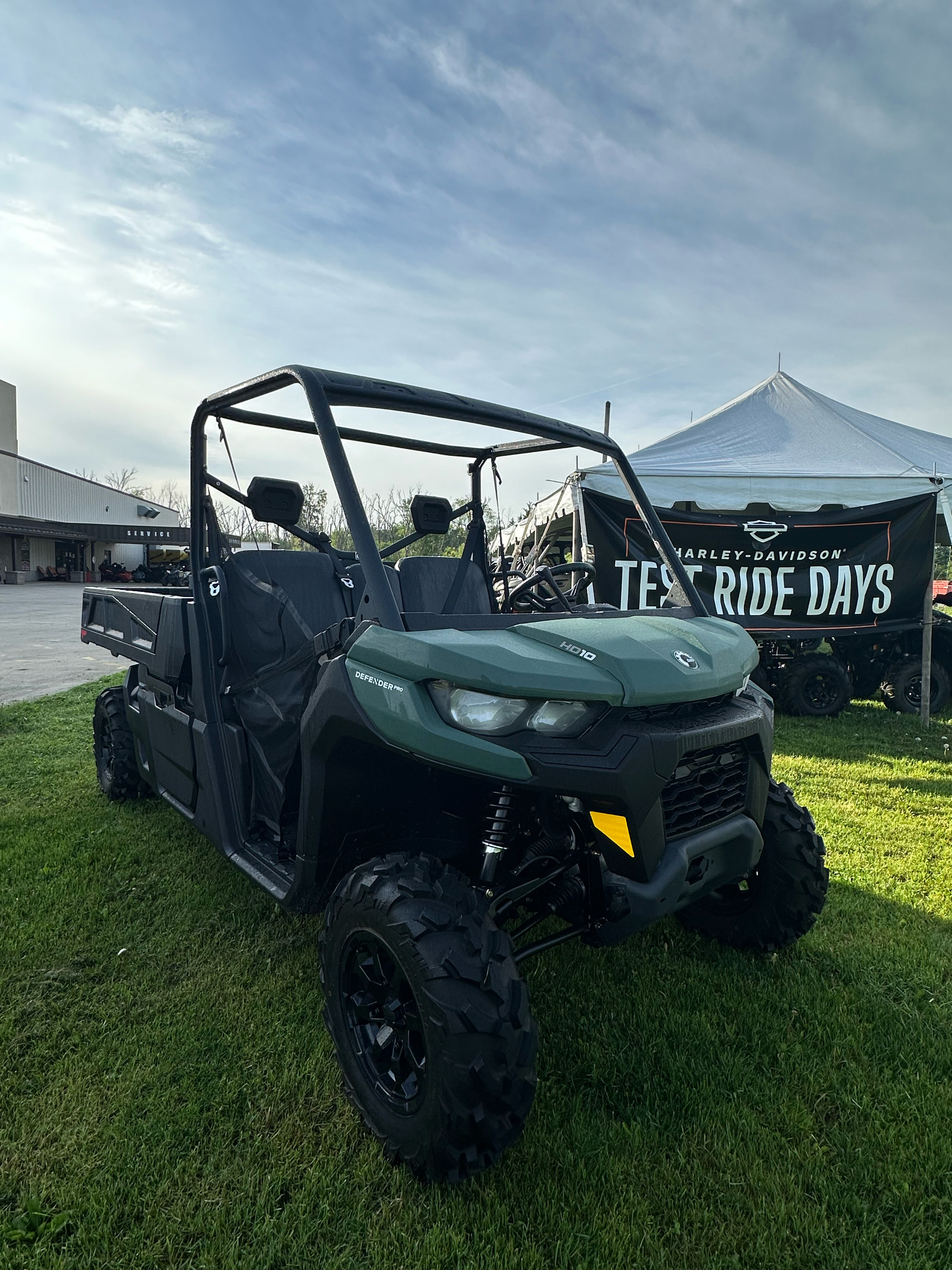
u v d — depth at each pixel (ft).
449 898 5.75
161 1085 6.71
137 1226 5.35
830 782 16.74
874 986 8.43
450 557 10.75
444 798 7.30
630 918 5.98
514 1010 5.35
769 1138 6.20
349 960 6.34
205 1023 7.59
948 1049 7.37
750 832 6.82
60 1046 7.25
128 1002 7.96
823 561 24.12
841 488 24.75
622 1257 5.14
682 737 5.94
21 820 13.20
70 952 8.92
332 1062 6.99
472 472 11.66
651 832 5.87
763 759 6.97
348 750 6.72
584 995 8.16
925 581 24.43
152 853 11.75
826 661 24.48
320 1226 5.35
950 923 10.03
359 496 6.91
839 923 9.99
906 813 14.67
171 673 10.03
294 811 8.27
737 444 28.66
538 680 5.77
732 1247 5.27
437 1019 5.26
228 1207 5.51
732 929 8.98
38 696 25.27
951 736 22.06
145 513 152.97
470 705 5.79
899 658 26.18
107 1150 5.98
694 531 23.63
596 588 22.17
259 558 9.12
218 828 8.91
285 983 8.28
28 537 120.47
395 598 6.59
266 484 8.91
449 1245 5.21
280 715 8.09
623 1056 7.17
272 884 7.72
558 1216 5.43
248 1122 6.30
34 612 59.57
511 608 10.21
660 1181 5.79
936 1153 6.09
